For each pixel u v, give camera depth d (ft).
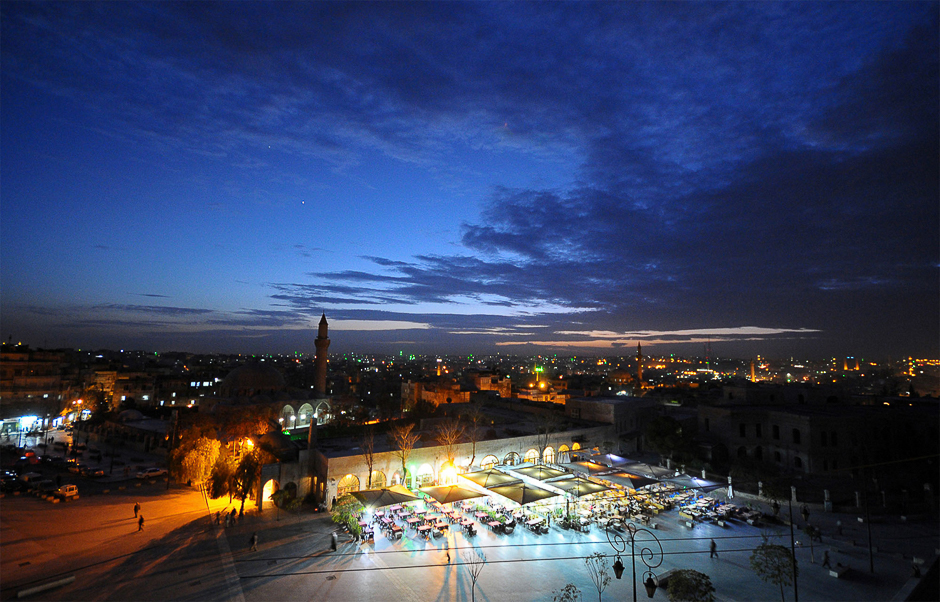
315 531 166.20
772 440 263.29
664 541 154.10
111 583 125.29
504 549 148.05
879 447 258.98
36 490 220.02
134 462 295.89
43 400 406.82
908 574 128.77
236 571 132.98
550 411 357.00
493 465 240.73
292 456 213.66
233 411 339.57
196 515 185.78
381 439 261.44
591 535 160.97
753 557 114.32
